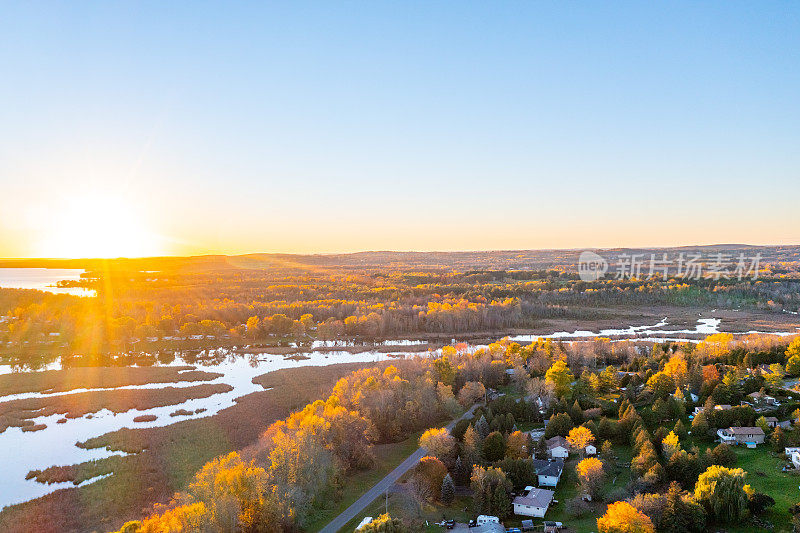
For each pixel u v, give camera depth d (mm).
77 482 93375
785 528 68062
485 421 106750
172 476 94375
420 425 117375
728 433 95688
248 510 72750
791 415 101625
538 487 87375
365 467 97312
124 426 122125
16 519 80000
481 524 76438
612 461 94375
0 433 117500
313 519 79625
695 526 69562
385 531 66875
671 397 113562
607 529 67812
